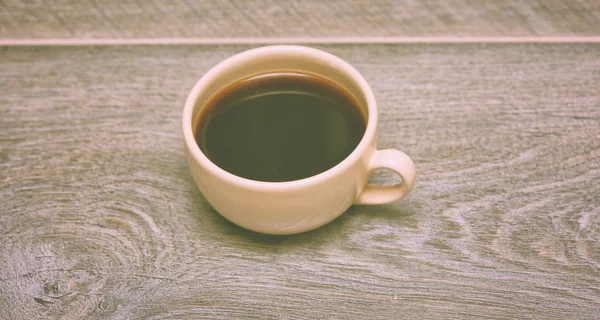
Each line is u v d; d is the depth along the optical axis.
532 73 0.54
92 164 0.51
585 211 0.48
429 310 0.45
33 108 0.53
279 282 0.46
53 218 0.49
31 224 0.49
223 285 0.46
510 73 0.54
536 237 0.48
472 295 0.46
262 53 0.48
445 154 0.51
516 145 0.51
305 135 0.47
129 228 0.48
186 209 0.49
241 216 0.46
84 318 0.46
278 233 0.47
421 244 0.48
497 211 0.49
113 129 0.52
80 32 0.57
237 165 0.46
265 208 0.44
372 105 0.46
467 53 0.55
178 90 0.54
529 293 0.46
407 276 0.47
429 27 0.57
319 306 0.46
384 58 0.55
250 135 0.47
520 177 0.50
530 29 0.56
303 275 0.47
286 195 0.44
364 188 0.48
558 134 0.52
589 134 0.51
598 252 0.47
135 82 0.54
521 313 0.45
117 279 0.47
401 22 0.57
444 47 0.56
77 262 0.47
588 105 0.53
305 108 0.49
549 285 0.46
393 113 0.52
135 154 0.51
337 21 0.57
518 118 0.52
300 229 0.46
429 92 0.53
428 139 0.51
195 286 0.46
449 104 0.53
